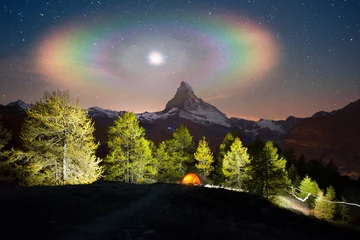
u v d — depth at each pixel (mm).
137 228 9766
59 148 23953
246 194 24953
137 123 35312
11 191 14531
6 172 25125
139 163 35719
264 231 13586
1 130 28094
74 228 9023
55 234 8164
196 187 24469
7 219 9141
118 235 8719
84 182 24609
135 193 18234
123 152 35375
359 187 66625
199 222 11664
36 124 23953
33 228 8508
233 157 41375
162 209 14023
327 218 39125
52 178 24453
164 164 47438
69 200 13320
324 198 40125
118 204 14133
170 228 10039
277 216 21203
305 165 69438
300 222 21312
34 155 24047
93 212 11688
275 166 33531
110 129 34812
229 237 10062
